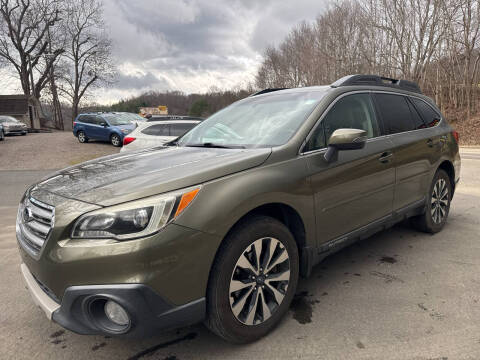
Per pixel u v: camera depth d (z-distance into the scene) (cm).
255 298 227
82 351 230
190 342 234
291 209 246
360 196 294
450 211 516
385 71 2403
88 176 235
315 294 290
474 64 2197
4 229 502
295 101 309
